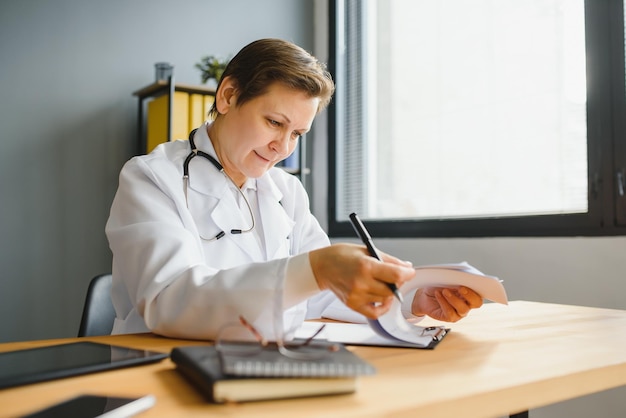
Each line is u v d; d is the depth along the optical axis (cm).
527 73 217
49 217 240
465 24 243
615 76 186
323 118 312
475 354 75
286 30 311
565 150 203
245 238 114
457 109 246
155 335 89
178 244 90
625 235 180
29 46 238
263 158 111
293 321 86
